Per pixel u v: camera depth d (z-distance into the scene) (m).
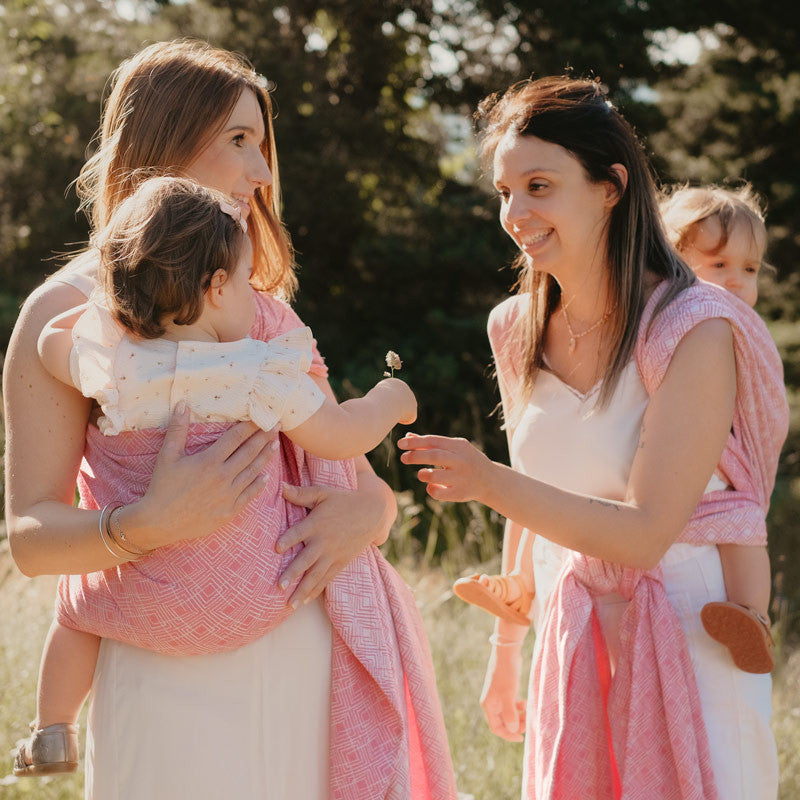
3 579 4.41
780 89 13.36
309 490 1.91
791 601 7.16
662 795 2.00
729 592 2.16
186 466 1.67
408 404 2.07
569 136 2.11
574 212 2.13
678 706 2.01
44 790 3.02
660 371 2.06
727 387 2.06
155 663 1.81
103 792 1.82
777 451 2.27
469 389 12.53
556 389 2.31
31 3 12.70
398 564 5.73
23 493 1.76
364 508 1.94
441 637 4.59
